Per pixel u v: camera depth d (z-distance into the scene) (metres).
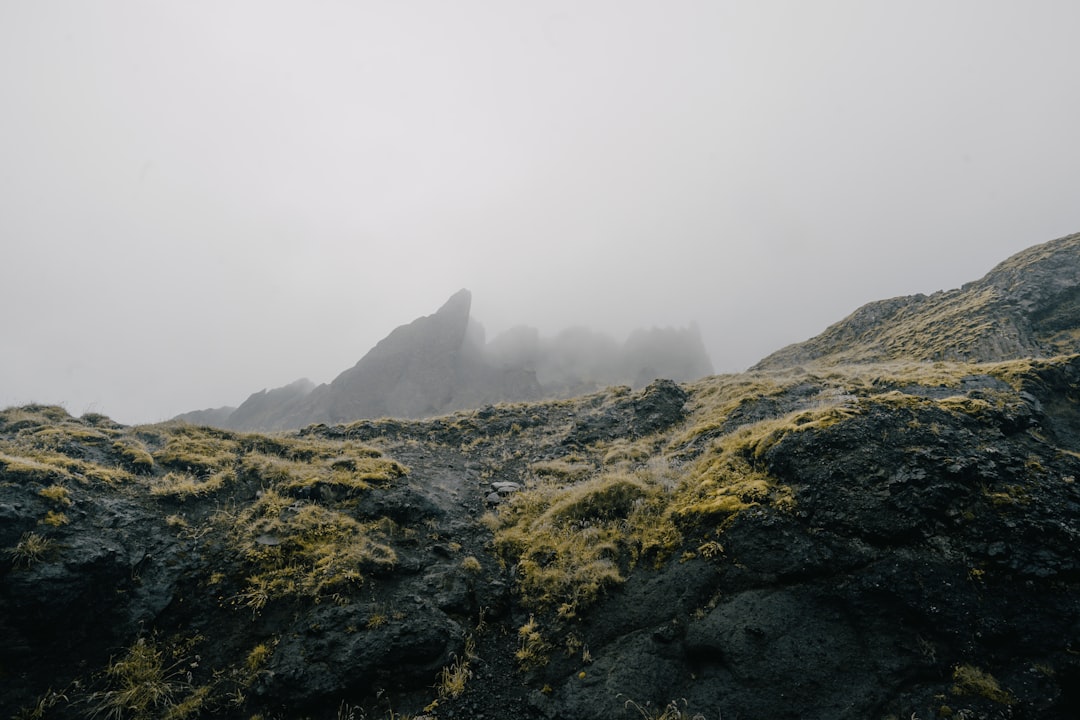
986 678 7.35
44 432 12.23
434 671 8.64
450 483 16.14
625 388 27.86
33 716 6.66
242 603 9.01
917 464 10.35
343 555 10.23
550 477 17.11
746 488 11.33
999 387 15.03
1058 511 9.10
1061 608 7.89
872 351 37.69
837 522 9.86
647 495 12.78
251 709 7.58
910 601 8.37
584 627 9.55
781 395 19.23
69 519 8.79
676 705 7.93
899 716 7.14
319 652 8.29
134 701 7.22
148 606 8.49
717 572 9.76
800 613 8.71
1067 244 41.31
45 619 7.39
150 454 12.73
